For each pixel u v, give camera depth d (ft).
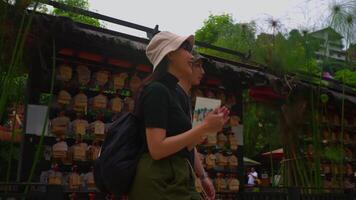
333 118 25.64
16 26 13.87
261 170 48.75
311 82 22.80
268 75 20.13
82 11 15.87
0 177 18.17
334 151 23.50
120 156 6.13
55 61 15.71
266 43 22.02
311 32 22.41
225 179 19.70
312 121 22.90
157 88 6.21
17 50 14.01
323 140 24.67
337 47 22.72
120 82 16.88
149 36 17.48
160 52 6.74
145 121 6.10
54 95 15.79
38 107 14.83
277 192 18.98
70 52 16.05
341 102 23.72
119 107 16.71
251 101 24.26
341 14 21.63
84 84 16.33
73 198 15.38
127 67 17.29
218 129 6.17
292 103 22.25
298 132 22.85
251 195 19.47
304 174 22.34
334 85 25.41
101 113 16.69
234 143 20.02
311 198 19.56
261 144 40.96
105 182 6.15
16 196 11.32
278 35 22.07
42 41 14.32
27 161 14.51
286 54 21.34
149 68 17.65
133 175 6.12
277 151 37.01
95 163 6.35
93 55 16.49
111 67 17.11
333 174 24.43
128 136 6.30
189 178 6.33
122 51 15.98
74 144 15.79
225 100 20.42
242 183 20.08
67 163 15.49
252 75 19.15
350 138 26.81
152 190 5.93
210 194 7.45
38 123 14.75
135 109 6.40
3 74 14.03
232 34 24.41
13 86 15.15
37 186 12.59
